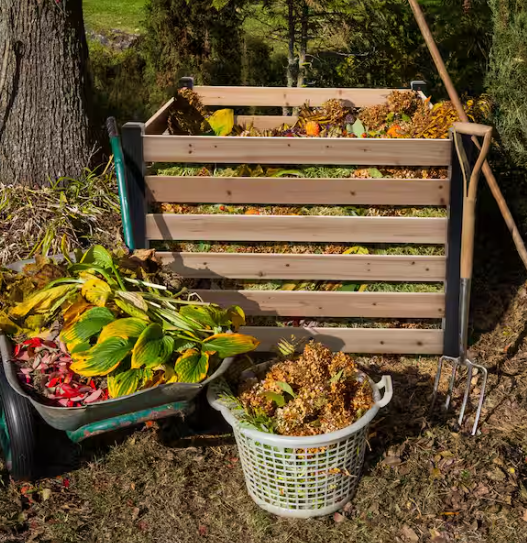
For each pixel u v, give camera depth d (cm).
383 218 387
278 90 513
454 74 581
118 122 647
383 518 308
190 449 349
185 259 399
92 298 321
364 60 632
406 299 401
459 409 378
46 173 507
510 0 463
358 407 308
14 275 353
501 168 504
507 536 298
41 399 304
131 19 922
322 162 381
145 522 309
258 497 312
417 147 377
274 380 317
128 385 296
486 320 461
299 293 402
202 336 322
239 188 387
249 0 648
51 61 491
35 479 329
